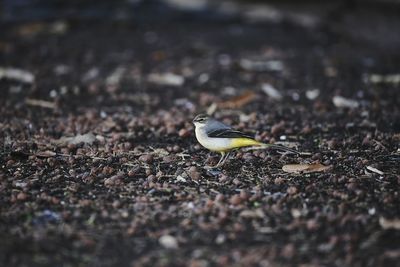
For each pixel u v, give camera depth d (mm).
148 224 9188
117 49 23453
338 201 10023
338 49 24812
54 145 12938
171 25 27516
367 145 13109
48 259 8125
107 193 10391
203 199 10164
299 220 9289
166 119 15078
